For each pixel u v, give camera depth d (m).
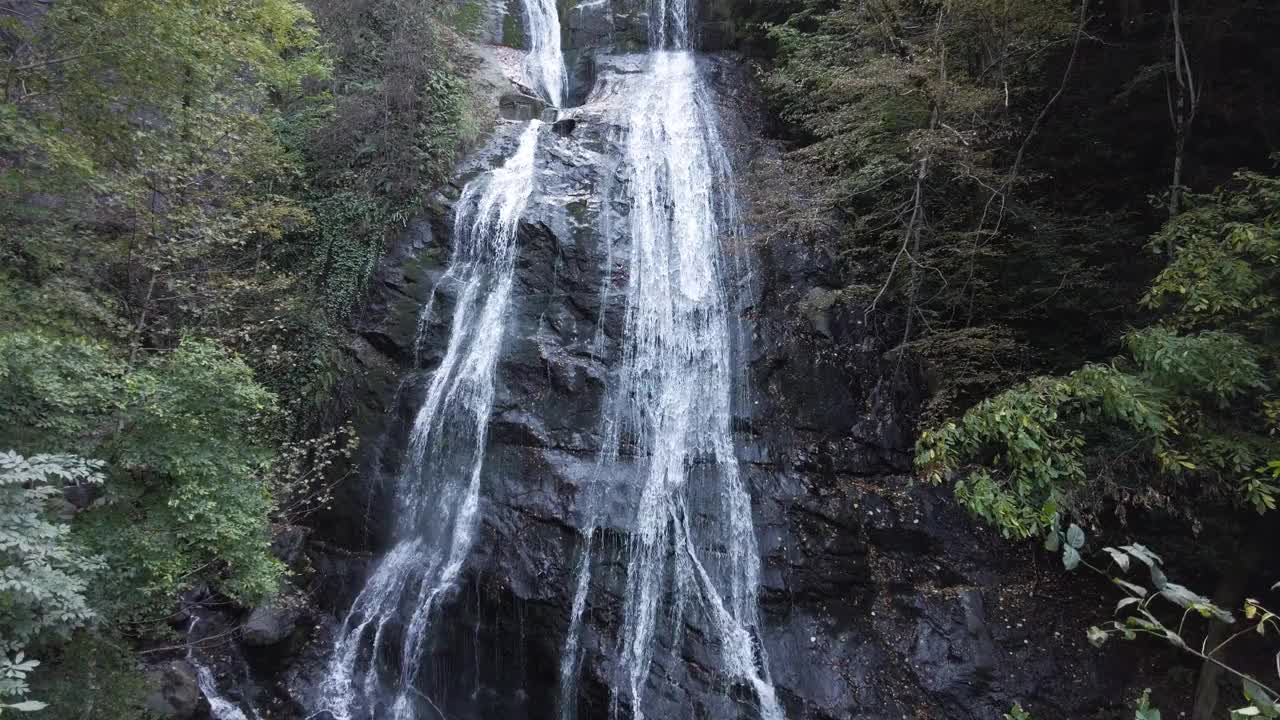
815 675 10.62
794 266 14.95
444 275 14.87
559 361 13.34
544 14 21.80
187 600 11.55
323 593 12.81
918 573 11.69
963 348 12.98
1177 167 10.77
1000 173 13.80
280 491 11.83
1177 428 8.17
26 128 8.91
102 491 8.09
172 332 11.57
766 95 18.80
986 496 7.75
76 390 7.41
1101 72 14.05
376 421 13.83
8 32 10.30
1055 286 13.35
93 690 7.57
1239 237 7.48
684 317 14.25
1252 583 10.23
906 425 13.45
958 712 10.20
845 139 13.34
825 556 11.73
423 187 15.61
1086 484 8.90
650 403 13.27
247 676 11.46
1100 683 10.38
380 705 11.74
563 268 14.33
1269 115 12.73
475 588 11.79
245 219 11.88
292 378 14.29
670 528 11.89
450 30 17.78
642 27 21.09
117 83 10.27
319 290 15.04
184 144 11.05
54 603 5.55
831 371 13.84
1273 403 7.38
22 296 9.48
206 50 10.52
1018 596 11.32
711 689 10.47
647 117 17.58
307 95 16.02
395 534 13.02
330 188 15.70
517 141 16.70
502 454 12.67
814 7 17.59
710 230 15.48
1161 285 8.17
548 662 11.07
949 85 12.22
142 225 11.05
